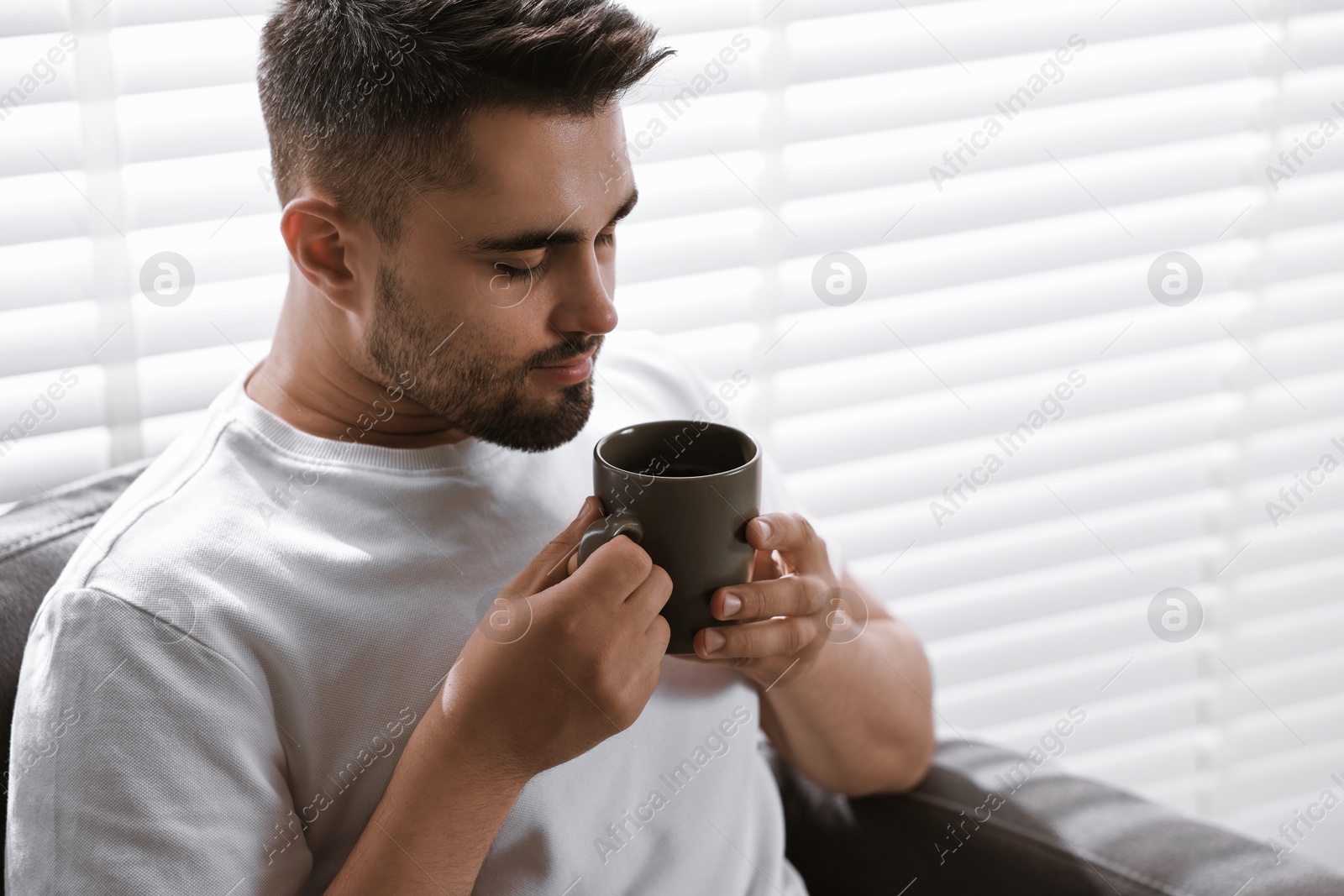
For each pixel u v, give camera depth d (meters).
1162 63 1.36
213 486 0.77
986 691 1.56
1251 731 1.70
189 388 1.11
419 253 0.73
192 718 0.69
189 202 1.07
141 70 1.02
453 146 0.70
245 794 0.70
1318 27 1.40
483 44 0.68
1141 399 1.49
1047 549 1.51
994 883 0.95
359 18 0.71
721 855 0.88
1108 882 0.91
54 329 1.06
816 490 1.41
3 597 0.81
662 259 1.24
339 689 0.75
